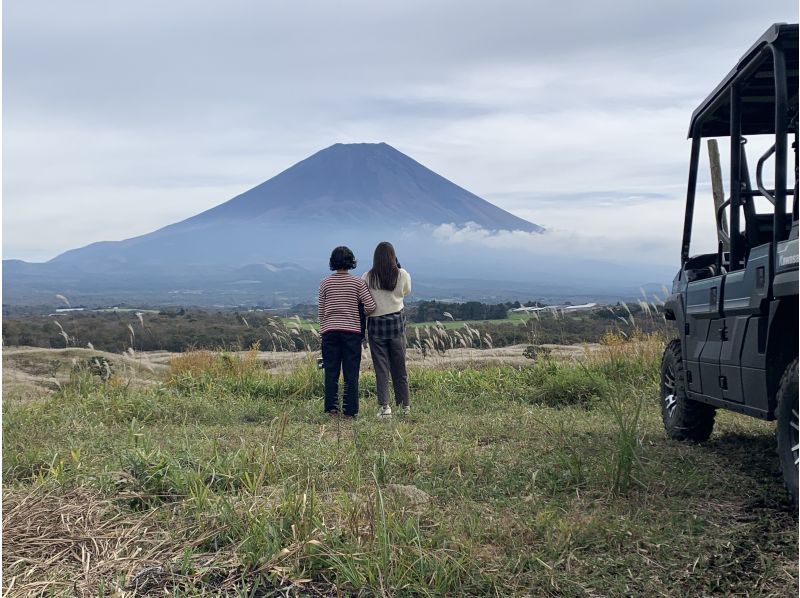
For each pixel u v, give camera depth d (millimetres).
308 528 4066
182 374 12719
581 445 6629
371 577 3672
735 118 6027
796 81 5938
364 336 9469
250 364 13375
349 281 9375
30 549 4039
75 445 6676
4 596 3514
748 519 4688
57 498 4750
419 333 14820
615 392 10031
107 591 3598
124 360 15789
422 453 6500
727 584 3779
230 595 3592
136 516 4555
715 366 6102
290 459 5969
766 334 5199
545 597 3684
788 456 4789
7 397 11312
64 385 11953
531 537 4375
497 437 7453
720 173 11016
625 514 4734
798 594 3641
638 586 3799
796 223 4754
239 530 4176
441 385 11695
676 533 4406
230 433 7891
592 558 4082
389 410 9312
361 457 6230
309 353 13250
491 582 3766
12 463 5879
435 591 3637
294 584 3664
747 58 5648
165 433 7812
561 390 10656
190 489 4930
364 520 4340
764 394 5199
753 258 5383
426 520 4539
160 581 3709
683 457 6258
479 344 17047
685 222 7445
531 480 5504
